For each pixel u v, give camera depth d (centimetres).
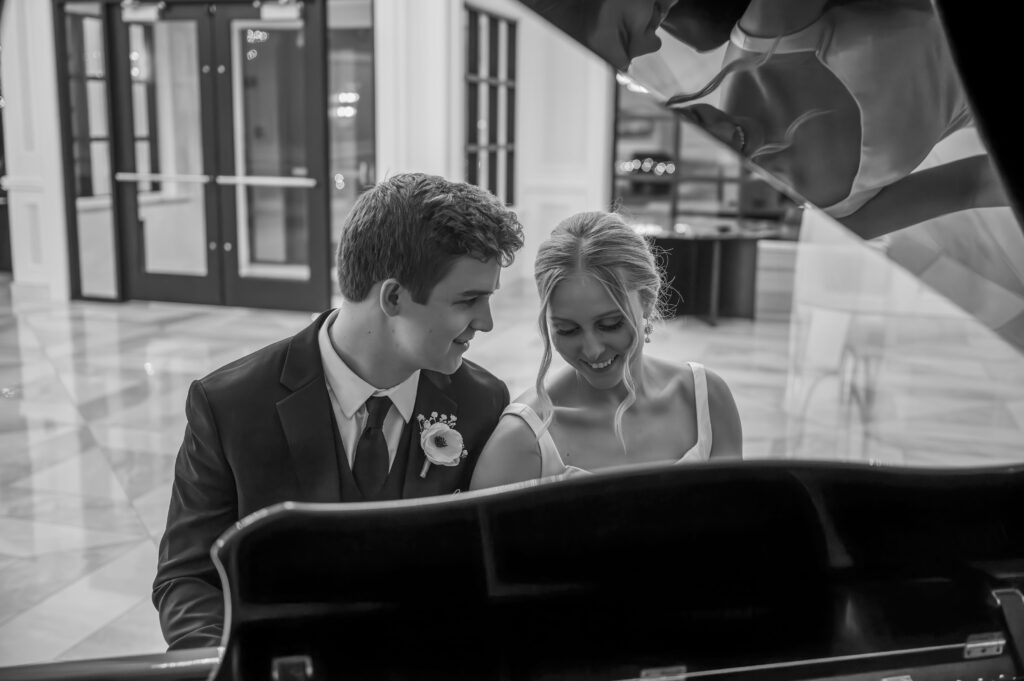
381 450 150
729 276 895
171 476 445
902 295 480
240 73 866
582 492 91
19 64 907
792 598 97
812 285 476
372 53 815
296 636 86
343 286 143
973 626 100
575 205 1092
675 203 1158
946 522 100
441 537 88
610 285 146
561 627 92
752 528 96
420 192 135
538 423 157
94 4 884
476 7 956
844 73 123
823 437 480
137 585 333
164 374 642
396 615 89
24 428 518
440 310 136
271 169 879
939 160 128
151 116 895
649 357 174
